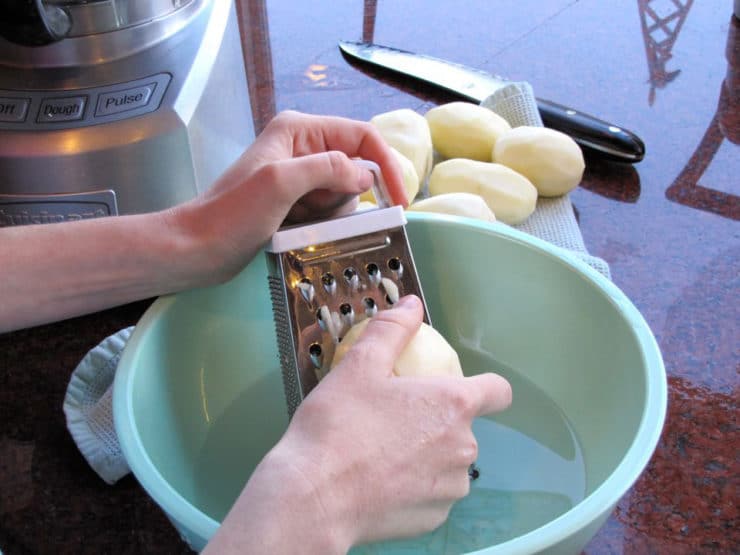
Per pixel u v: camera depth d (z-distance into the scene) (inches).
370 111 38.4
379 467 14.6
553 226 30.7
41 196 26.5
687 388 24.4
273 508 13.6
